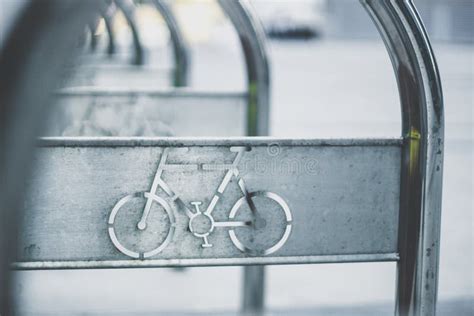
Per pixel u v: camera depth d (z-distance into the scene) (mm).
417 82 1945
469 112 10492
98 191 1915
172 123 3740
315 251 2025
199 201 1957
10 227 861
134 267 1952
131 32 5688
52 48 864
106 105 3695
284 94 11992
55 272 4305
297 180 1990
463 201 5871
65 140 1881
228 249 1985
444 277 4262
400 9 1896
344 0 35906
